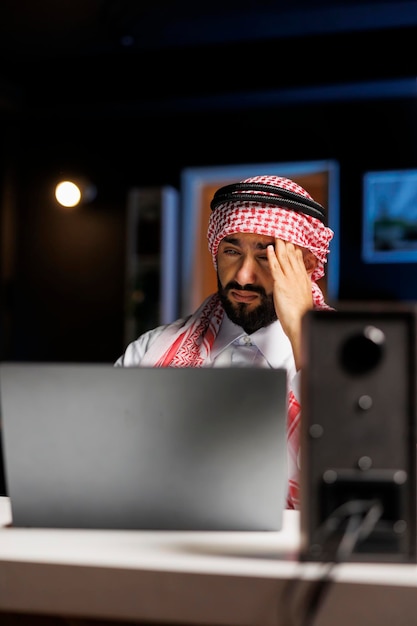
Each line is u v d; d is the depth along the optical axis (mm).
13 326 9195
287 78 7895
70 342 9031
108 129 9055
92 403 1379
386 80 7652
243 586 1104
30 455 1401
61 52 8266
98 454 1386
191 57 8188
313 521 1173
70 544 1279
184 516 1394
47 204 9164
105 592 1143
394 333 1184
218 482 1382
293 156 8430
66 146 9156
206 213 9211
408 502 1172
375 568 1140
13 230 9234
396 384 1183
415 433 1178
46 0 7035
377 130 8195
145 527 1398
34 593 1164
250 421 1364
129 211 8648
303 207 2234
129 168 8945
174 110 8727
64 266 9078
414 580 1071
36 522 1416
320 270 2447
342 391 1185
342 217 8227
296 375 1998
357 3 7004
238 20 7406
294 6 7094
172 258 8664
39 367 1388
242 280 2285
